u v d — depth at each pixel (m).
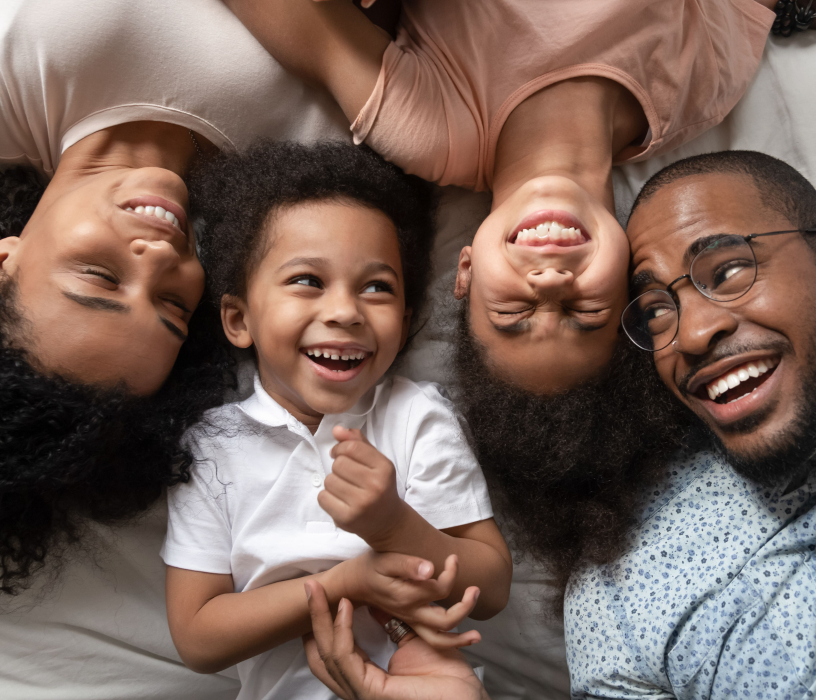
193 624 0.97
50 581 1.09
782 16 1.19
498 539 1.02
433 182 1.13
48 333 0.92
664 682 0.94
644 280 0.96
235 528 1.01
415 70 1.04
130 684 1.14
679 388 0.96
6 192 1.11
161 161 1.10
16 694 1.10
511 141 1.06
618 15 1.02
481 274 0.95
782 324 0.87
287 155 1.04
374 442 1.02
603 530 1.01
